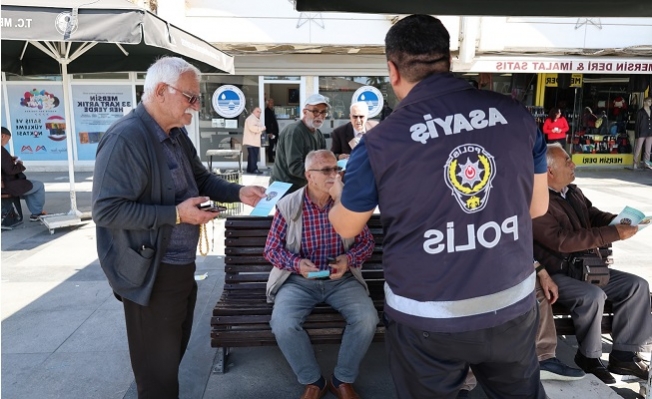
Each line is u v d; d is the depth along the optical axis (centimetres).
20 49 682
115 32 417
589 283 292
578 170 1299
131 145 205
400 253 161
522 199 162
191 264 236
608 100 1334
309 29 1097
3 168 668
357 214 166
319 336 281
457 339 157
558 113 1216
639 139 1284
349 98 1229
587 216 321
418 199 154
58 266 516
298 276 300
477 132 155
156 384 234
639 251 561
